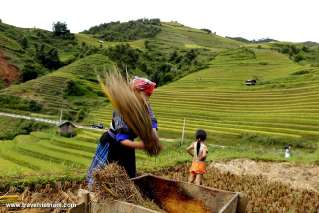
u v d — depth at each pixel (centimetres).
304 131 3600
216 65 8512
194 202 394
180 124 4338
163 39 15188
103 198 343
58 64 9525
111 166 357
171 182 408
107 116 5594
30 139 3825
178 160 1042
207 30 19288
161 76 8656
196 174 757
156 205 385
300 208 696
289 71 7031
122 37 15338
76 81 7456
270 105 4972
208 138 3650
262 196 739
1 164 2527
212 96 5838
